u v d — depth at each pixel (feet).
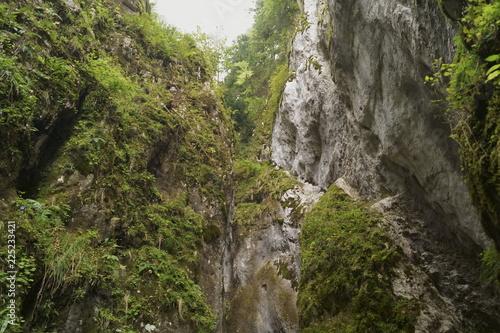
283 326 31.55
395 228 26.00
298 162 44.55
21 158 16.87
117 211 21.21
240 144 56.18
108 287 18.44
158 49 34.63
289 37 56.59
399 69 23.56
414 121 23.99
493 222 12.44
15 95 16.78
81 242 17.72
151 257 21.54
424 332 19.88
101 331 16.92
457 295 22.08
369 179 31.50
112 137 22.99
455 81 13.25
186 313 21.02
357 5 26.09
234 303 36.76
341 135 36.47
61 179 19.47
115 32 31.60
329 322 23.44
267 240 40.32
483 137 11.93
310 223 31.12
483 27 11.14
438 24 17.57
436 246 24.89
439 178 23.34
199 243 25.95
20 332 13.76
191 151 30.07
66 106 20.58
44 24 20.92
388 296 21.91
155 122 27.48
